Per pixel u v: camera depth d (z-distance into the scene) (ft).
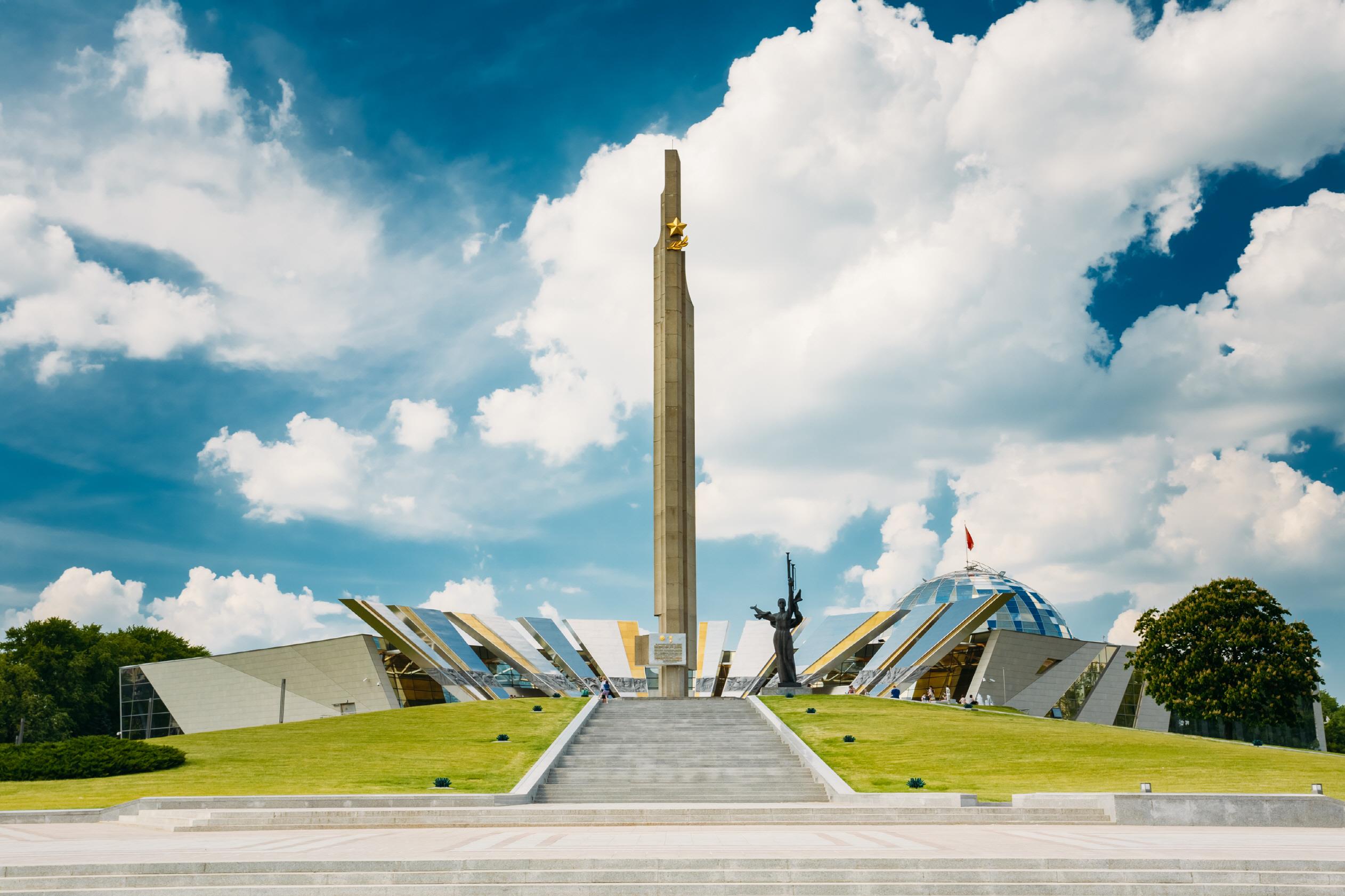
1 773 106.52
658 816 73.87
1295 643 176.14
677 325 197.36
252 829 70.90
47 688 256.11
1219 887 42.50
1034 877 44.57
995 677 219.41
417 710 152.15
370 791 94.99
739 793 96.84
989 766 109.09
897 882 44.52
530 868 46.21
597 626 234.79
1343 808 70.18
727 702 157.69
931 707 156.35
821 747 119.96
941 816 73.97
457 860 46.29
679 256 200.54
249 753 118.83
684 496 192.13
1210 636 180.86
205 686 215.72
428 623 216.74
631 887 43.32
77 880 45.09
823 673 221.46
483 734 131.13
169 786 98.78
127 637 297.74
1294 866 44.83
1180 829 67.41
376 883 44.80
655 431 195.52
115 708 274.98
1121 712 228.02
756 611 190.49
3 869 45.37
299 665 211.82
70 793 96.68
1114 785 97.91
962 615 220.02
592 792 97.14
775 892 43.19
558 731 132.16
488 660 232.32
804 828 68.39
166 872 45.83
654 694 215.10
